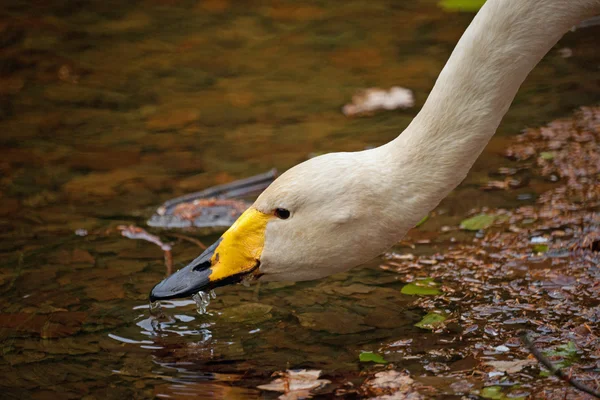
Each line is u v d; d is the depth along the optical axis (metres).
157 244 9.60
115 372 7.45
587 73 13.24
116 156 11.61
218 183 10.82
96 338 7.95
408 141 7.35
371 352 7.64
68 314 8.31
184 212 10.23
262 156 11.43
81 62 14.36
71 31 15.38
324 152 11.39
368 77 13.47
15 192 10.79
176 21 15.70
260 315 8.30
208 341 7.90
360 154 7.41
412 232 9.82
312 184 7.25
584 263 8.93
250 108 12.77
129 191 10.75
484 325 8.00
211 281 7.46
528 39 7.30
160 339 7.92
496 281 8.73
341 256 7.38
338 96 12.98
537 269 8.89
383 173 7.27
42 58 14.50
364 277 8.95
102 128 12.38
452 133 7.30
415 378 7.25
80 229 9.94
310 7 16.09
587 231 9.48
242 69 13.96
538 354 6.99
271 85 13.43
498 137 11.80
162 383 7.29
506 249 9.31
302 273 7.47
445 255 9.29
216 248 7.54
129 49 14.74
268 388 7.19
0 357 7.67
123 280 8.88
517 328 7.91
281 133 12.02
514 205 10.18
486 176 10.88
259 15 15.84
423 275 8.92
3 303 8.50
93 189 10.81
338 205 7.23
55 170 11.29
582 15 7.43
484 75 7.29
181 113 12.72
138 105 13.00
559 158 11.12
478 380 7.17
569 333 7.77
